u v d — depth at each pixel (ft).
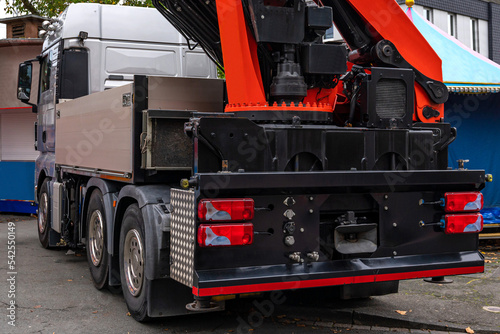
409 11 30.27
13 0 60.13
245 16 14.57
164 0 17.71
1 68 45.52
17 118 46.26
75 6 24.06
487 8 62.49
